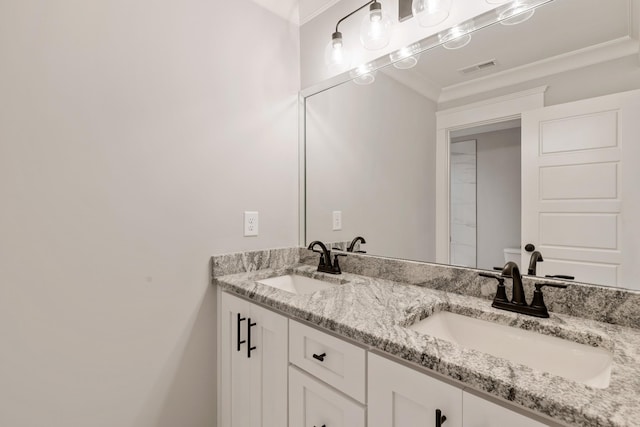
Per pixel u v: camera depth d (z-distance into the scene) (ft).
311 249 5.65
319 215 5.79
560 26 3.29
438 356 2.27
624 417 1.61
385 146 4.84
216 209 4.85
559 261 3.28
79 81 3.67
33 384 3.43
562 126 3.28
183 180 4.50
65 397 3.61
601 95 3.05
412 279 4.42
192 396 4.62
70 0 3.62
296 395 3.47
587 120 3.13
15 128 3.30
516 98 3.58
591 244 3.10
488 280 3.71
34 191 3.41
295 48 5.91
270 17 5.54
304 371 3.39
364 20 4.59
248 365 4.19
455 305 3.50
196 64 4.63
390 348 2.54
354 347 2.88
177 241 4.45
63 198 3.58
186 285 4.55
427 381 2.36
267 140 5.49
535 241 3.43
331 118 5.58
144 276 4.17
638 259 2.86
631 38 2.92
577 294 3.10
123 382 4.01
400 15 4.60
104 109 3.84
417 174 4.43
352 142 5.27
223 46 4.92
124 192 3.99
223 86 4.93
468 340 3.32
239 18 5.13
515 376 2.00
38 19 3.43
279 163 5.67
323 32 5.64
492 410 2.05
